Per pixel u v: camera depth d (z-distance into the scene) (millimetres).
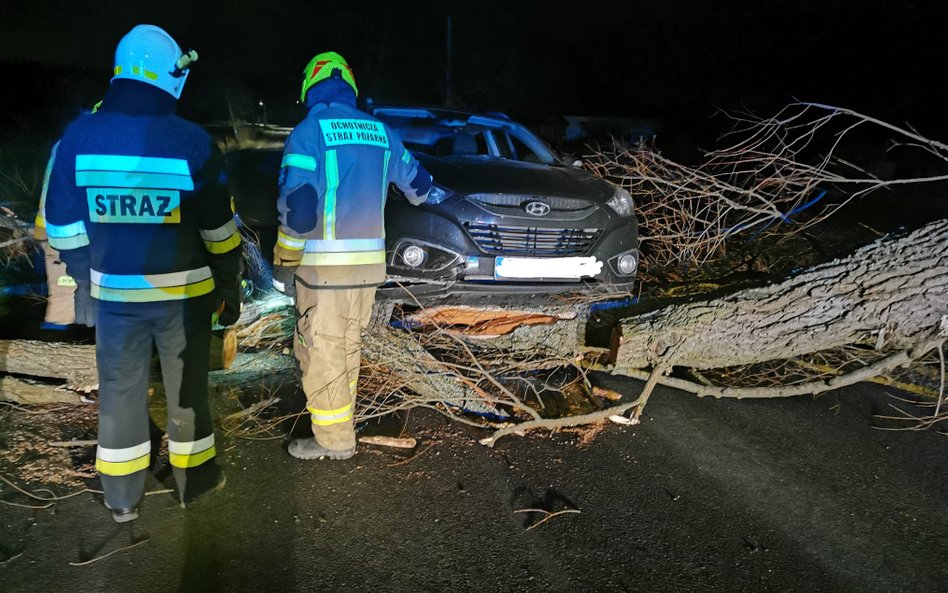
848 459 3375
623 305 4410
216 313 2824
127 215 2393
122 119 2355
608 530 2768
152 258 2453
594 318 4414
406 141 5215
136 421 2582
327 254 2844
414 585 2410
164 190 2416
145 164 2375
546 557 2590
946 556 2666
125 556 2471
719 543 2709
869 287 3799
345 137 2805
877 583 2508
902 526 2848
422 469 3164
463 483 3064
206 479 2797
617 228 4348
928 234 3746
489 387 3969
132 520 2674
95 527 2623
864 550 2691
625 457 3350
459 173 4312
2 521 2625
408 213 3945
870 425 3744
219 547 2549
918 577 2545
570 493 3021
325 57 2910
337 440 3139
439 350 4141
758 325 3891
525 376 4191
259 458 3182
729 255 6172
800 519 2879
